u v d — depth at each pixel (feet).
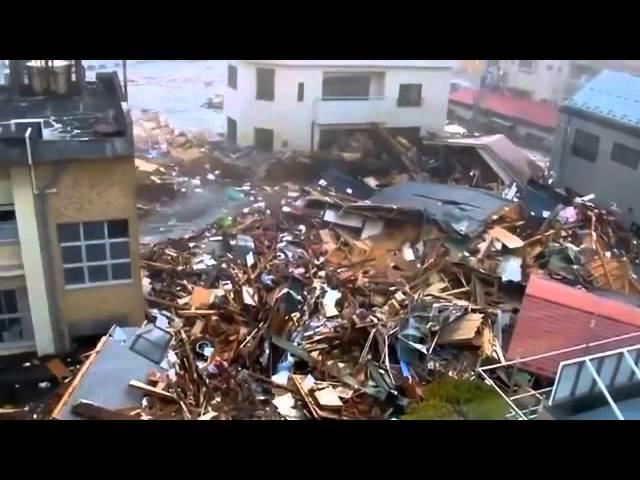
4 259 46.91
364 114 112.47
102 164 45.70
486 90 132.67
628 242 79.30
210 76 135.64
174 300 60.59
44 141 43.50
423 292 62.80
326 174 97.35
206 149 111.14
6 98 52.70
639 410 32.71
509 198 85.76
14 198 44.75
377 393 49.06
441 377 48.26
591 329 51.65
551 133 121.49
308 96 110.11
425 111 115.24
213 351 52.80
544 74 130.21
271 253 71.92
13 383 46.24
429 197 82.48
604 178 89.76
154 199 91.76
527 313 53.26
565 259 69.46
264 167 104.83
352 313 57.77
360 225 77.82
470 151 102.22
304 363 52.19
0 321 49.26
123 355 46.65
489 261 67.77
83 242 47.91
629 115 87.45
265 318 56.49
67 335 50.14
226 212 88.02
